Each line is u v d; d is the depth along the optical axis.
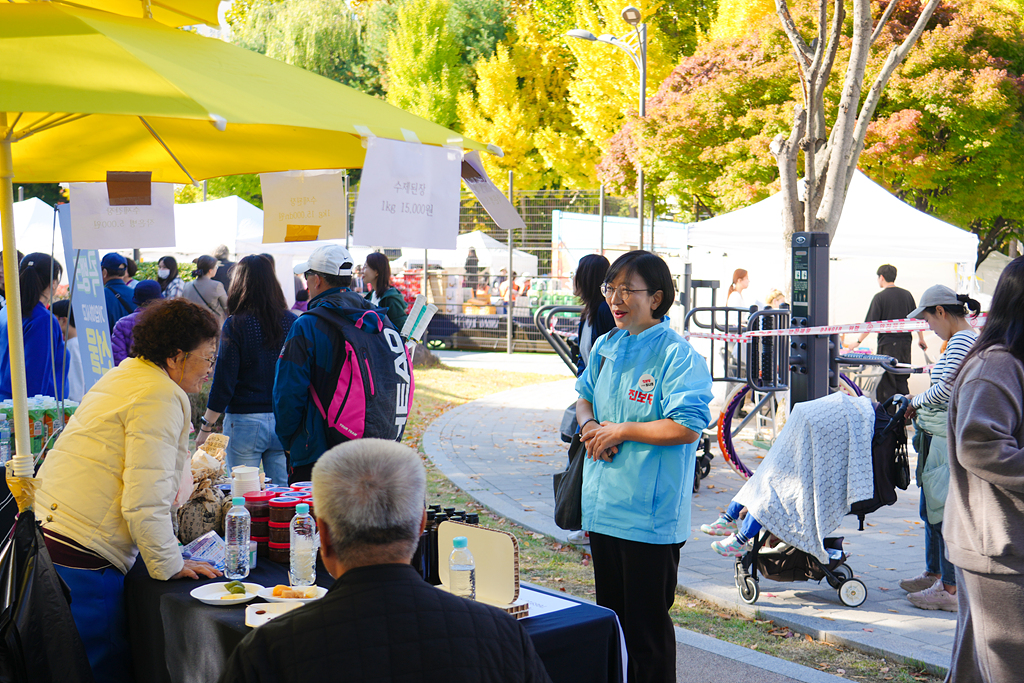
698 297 13.52
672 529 3.40
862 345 12.12
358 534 1.79
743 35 21.98
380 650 1.70
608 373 3.67
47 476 3.07
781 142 10.25
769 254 13.15
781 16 10.12
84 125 3.45
